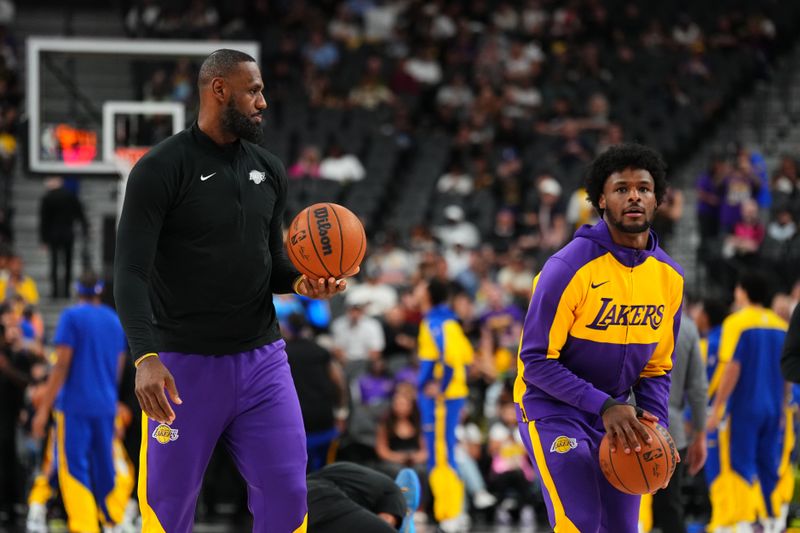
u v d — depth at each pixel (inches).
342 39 1514.5
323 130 1349.7
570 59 1461.6
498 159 1282.0
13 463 711.1
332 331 951.6
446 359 670.5
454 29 1529.3
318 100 1396.4
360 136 1343.5
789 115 1453.0
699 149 1403.8
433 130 1398.9
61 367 565.0
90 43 784.3
